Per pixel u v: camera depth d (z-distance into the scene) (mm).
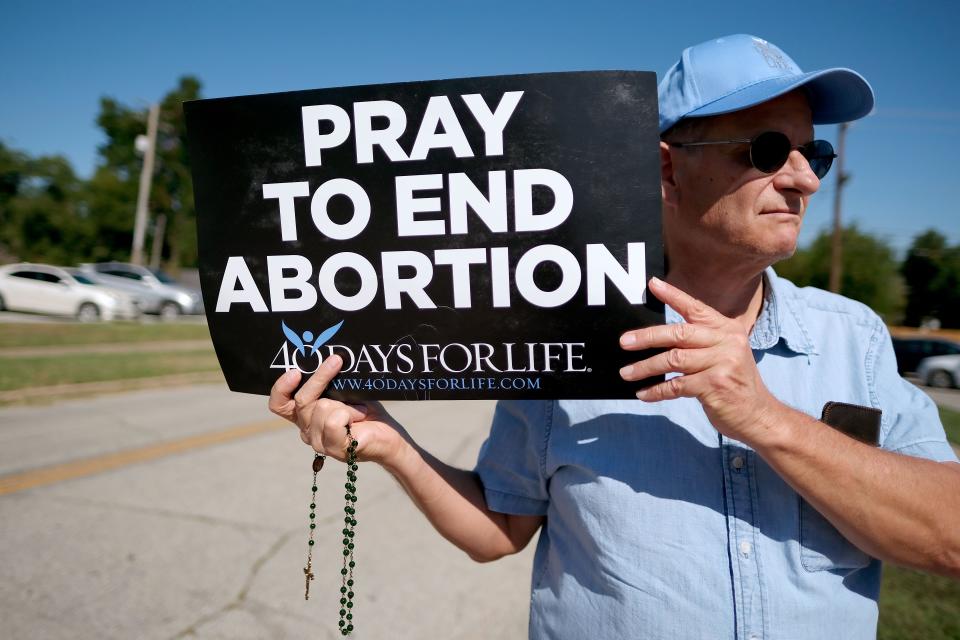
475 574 3193
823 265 38031
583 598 1168
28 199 40594
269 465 4836
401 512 3941
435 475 1331
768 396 963
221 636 2615
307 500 4113
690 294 1250
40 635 2566
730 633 1046
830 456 928
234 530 3615
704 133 1114
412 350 1172
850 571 1080
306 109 1154
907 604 2805
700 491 1099
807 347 1165
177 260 50562
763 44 1157
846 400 1131
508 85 1104
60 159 42281
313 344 1196
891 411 1116
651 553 1091
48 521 3664
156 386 8477
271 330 1208
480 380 1164
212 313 1224
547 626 1248
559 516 1260
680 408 1146
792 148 1072
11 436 5531
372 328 1178
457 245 1140
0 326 14102
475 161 1120
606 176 1098
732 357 944
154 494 4148
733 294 1229
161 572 3107
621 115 1087
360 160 1148
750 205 1080
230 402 7496
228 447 5344
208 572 3123
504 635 2676
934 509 919
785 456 938
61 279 17016
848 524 957
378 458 1237
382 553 3387
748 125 1086
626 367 1004
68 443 5348
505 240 1128
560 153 1103
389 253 1157
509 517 1422
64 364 9641
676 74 1174
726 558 1065
